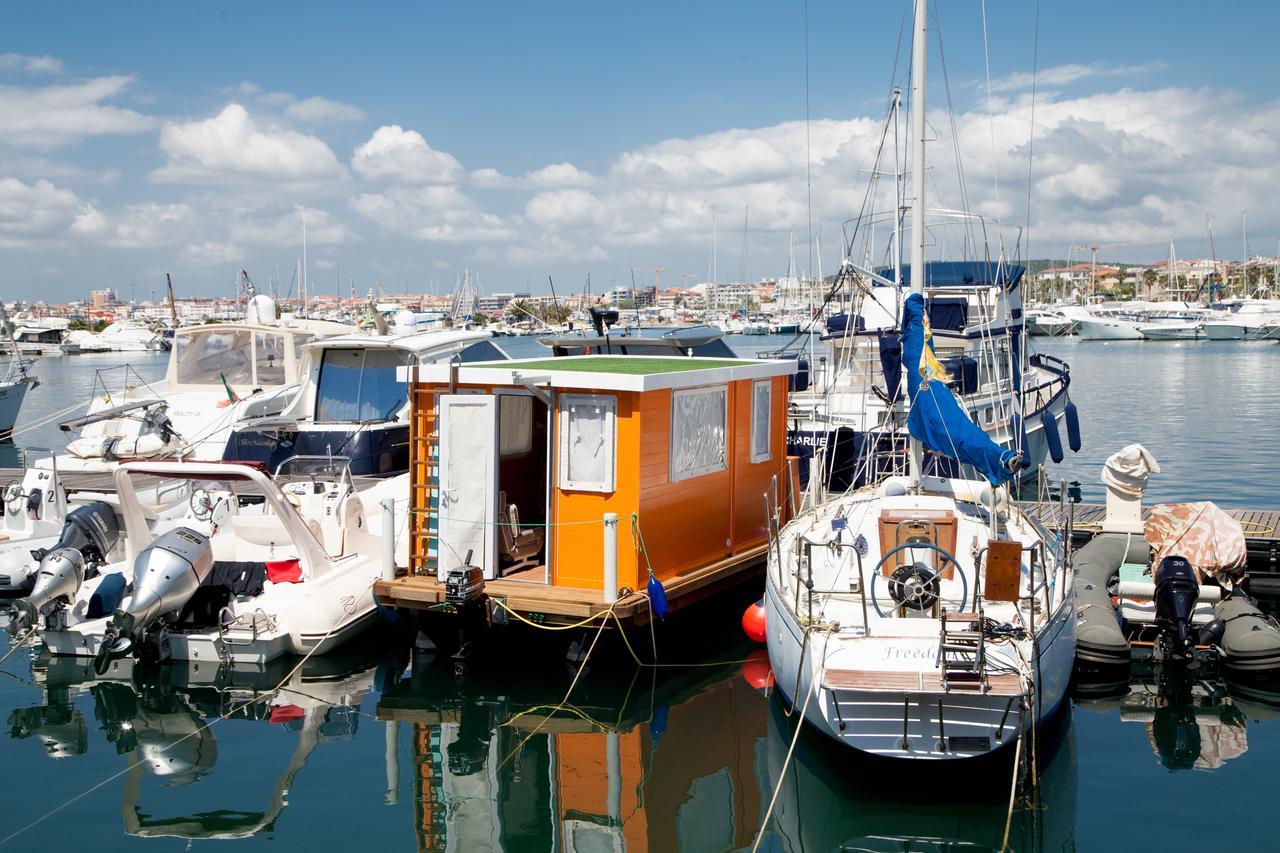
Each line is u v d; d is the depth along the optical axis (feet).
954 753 25.26
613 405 33.96
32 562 45.27
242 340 68.59
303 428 54.39
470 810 25.98
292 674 35.73
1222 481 69.51
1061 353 223.92
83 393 131.95
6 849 23.72
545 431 41.78
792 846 24.26
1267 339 264.52
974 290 64.03
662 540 35.86
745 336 251.19
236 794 26.76
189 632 36.35
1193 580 36.01
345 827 25.03
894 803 26.16
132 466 36.68
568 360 43.70
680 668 36.60
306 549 37.55
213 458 57.26
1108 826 24.70
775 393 45.01
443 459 35.65
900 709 25.21
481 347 64.18
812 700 26.53
